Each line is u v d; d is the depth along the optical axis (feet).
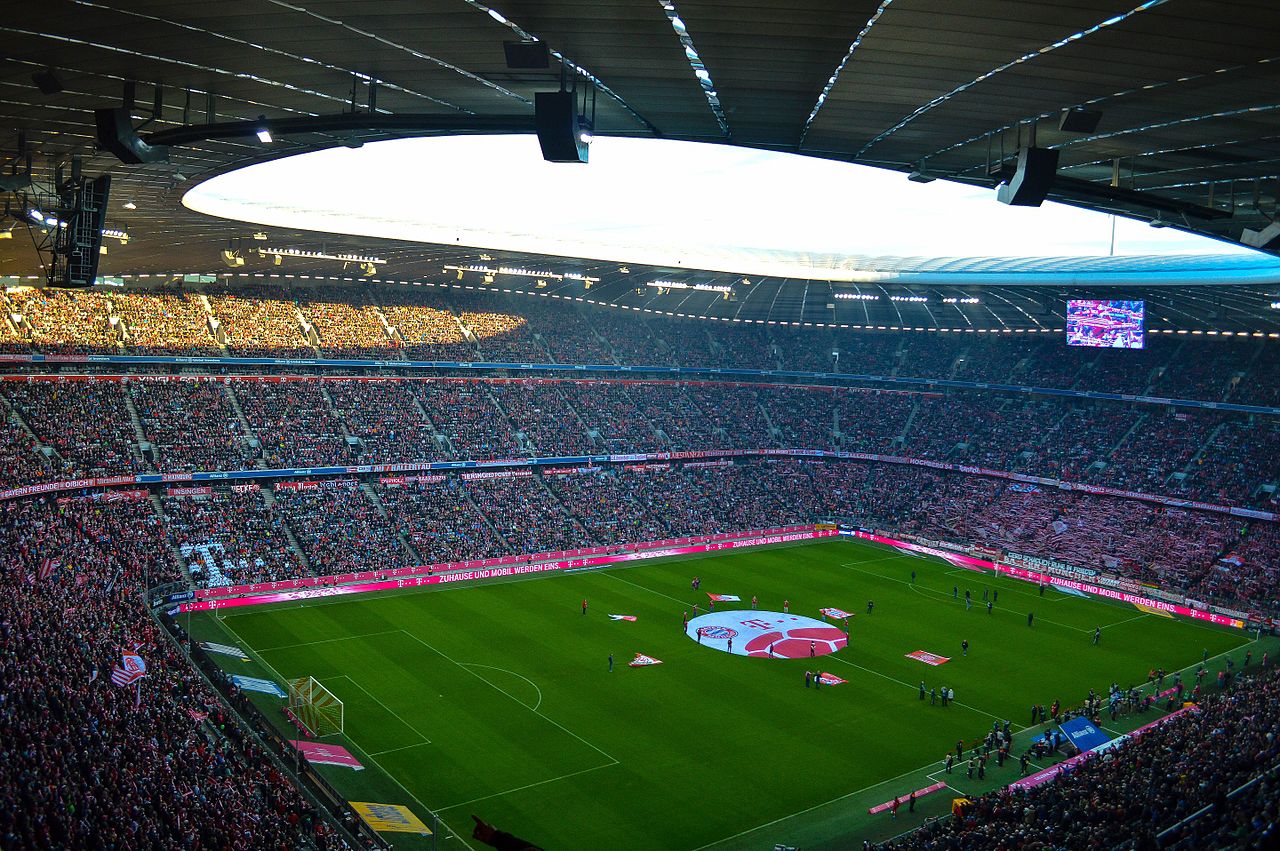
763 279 391.24
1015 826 122.83
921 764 173.88
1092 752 166.30
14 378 291.58
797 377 466.70
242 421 323.57
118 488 280.51
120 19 98.48
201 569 260.83
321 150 164.66
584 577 299.17
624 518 353.51
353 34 103.19
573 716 188.75
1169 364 404.36
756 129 144.77
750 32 98.43
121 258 303.27
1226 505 338.54
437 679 205.16
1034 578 320.29
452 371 391.24
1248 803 103.24
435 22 98.22
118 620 184.96
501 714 188.14
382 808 148.25
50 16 97.50
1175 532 338.54
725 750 176.35
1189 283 303.48
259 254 317.01
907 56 104.73
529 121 106.83
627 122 142.51
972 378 444.55
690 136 151.84
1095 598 299.38
